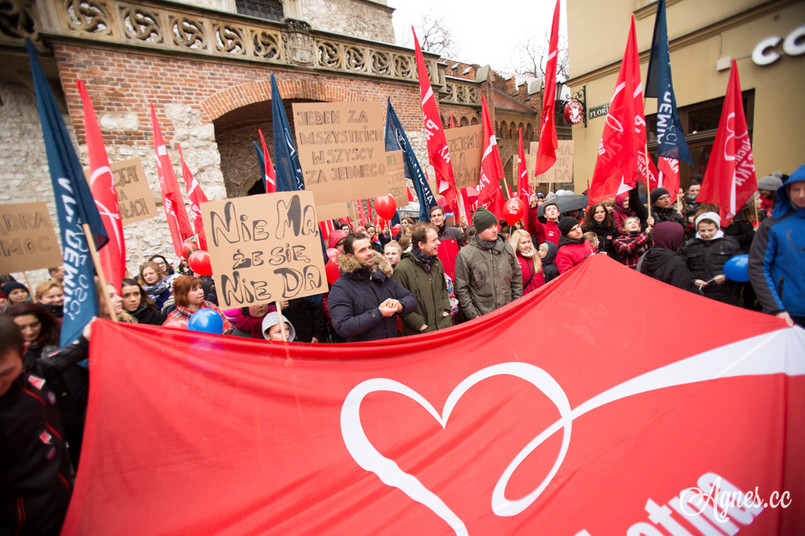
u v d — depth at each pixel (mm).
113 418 1495
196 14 7887
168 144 7641
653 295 2393
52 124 1795
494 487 1711
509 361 2162
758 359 2070
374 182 3398
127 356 1557
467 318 3369
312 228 2135
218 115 8227
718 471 1713
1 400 1404
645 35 10227
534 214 5262
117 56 7066
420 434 1858
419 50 4117
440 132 4195
